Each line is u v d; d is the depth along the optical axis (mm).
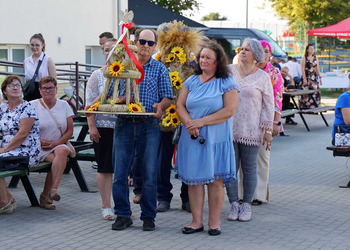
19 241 6098
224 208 7562
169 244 6023
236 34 24000
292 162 11117
